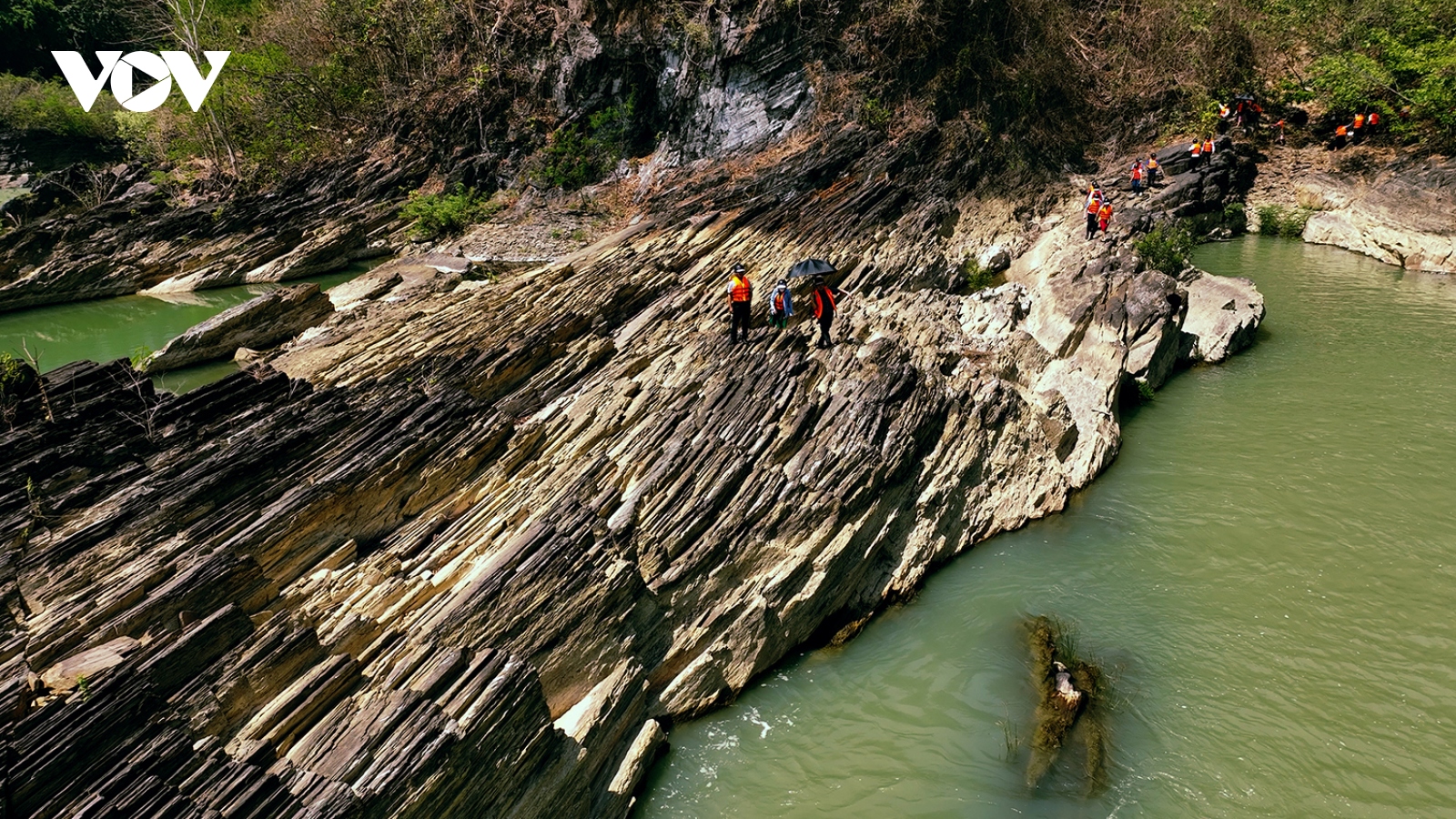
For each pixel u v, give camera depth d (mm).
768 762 11328
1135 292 21719
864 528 14086
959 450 16234
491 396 15508
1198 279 24734
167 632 9117
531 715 9742
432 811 8570
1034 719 11750
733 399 15250
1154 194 33250
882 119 29578
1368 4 38719
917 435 15617
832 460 14484
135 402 11734
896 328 19594
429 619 10516
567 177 31109
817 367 16641
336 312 21781
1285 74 39906
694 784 11031
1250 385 21375
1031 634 13320
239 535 10539
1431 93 33000
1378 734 11391
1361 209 32406
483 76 32438
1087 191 31781
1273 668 12562
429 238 30188
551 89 31906
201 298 26266
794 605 12883
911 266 23031
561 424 14797
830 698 12344
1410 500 16344
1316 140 37406
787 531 13398
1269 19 40906
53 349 21438
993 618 13797
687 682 11938
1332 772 10891
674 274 21141
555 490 13062
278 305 20625
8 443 10180
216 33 40188
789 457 14789
